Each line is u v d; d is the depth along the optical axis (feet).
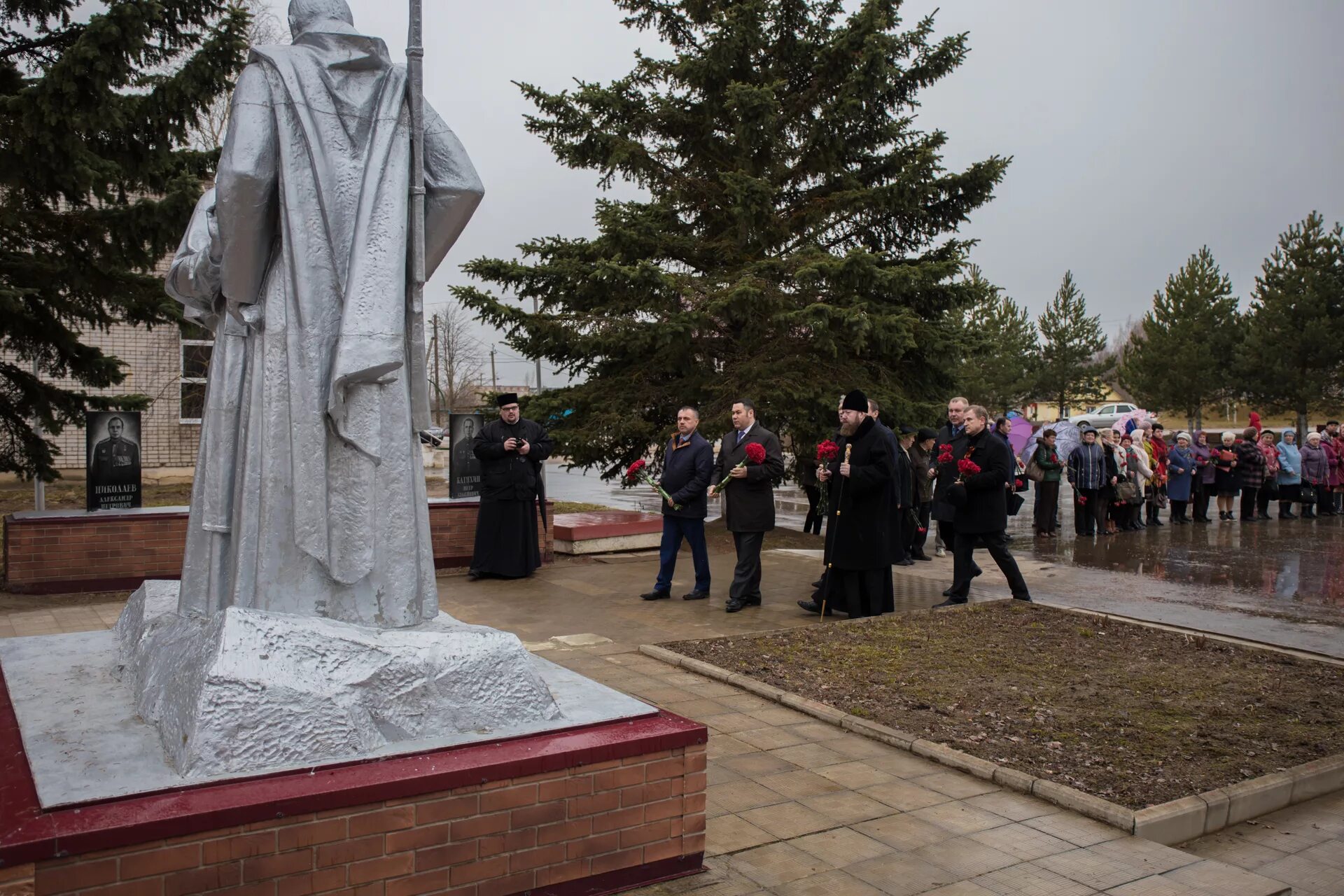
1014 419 55.72
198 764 8.81
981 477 28.60
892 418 44.78
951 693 19.10
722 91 47.14
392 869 8.93
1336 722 17.53
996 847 12.28
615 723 10.80
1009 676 20.45
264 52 10.91
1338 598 32.22
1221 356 143.84
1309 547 46.93
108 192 34.24
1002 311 152.05
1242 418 187.62
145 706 10.58
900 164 48.80
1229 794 13.99
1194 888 11.27
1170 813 13.19
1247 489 61.72
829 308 41.70
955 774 15.03
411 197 11.32
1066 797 13.76
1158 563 40.91
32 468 37.73
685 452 30.22
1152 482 57.82
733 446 29.43
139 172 35.47
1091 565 40.29
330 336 10.82
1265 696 19.12
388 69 11.39
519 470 33.30
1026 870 11.62
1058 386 153.17
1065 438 55.88
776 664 21.11
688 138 50.11
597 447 46.42
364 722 9.66
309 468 10.68
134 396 40.09
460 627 11.41
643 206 48.62
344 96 11.08
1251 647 23.04
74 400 37.55
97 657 13.61
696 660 21.24
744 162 47.44
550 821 9.78
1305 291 129.90
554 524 40.32
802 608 28.89
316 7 11.43
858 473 26.63
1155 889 11.23
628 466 49.47
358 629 10.45
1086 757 15.57
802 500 78.38
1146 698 18.97
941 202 48.52
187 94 33.73
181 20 34.22
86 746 9.59
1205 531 54.85
